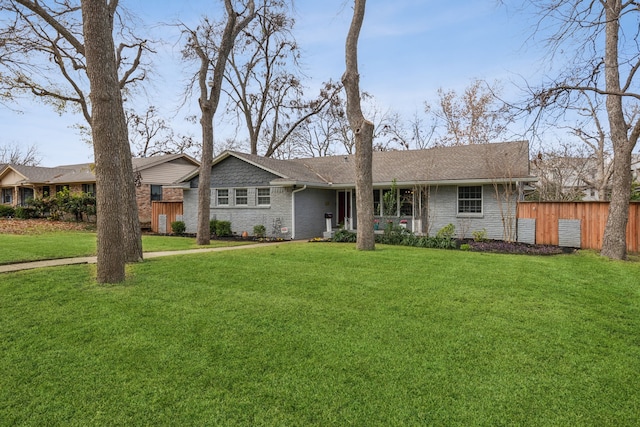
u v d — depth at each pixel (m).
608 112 9.84
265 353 3.77
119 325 4.49
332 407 2.89
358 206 10.96
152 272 7.30
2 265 8.00
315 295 5.71
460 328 4.40
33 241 12.55
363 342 4.02
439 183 14.20
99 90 6.36
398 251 10.42
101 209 6.41
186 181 18.64
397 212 16.11
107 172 6.42
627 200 9.59
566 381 3.25
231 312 4.95
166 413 2.83
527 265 8.19
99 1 6.40
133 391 3.12
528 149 14.44
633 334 4.29
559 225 12.31
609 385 3.20
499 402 2.95
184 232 18.66
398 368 3.47
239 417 2.78
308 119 27.42
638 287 6.34
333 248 11.22
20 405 2.93
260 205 16.69
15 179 29.42
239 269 7.61
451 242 11.81
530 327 4.44
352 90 11.14
